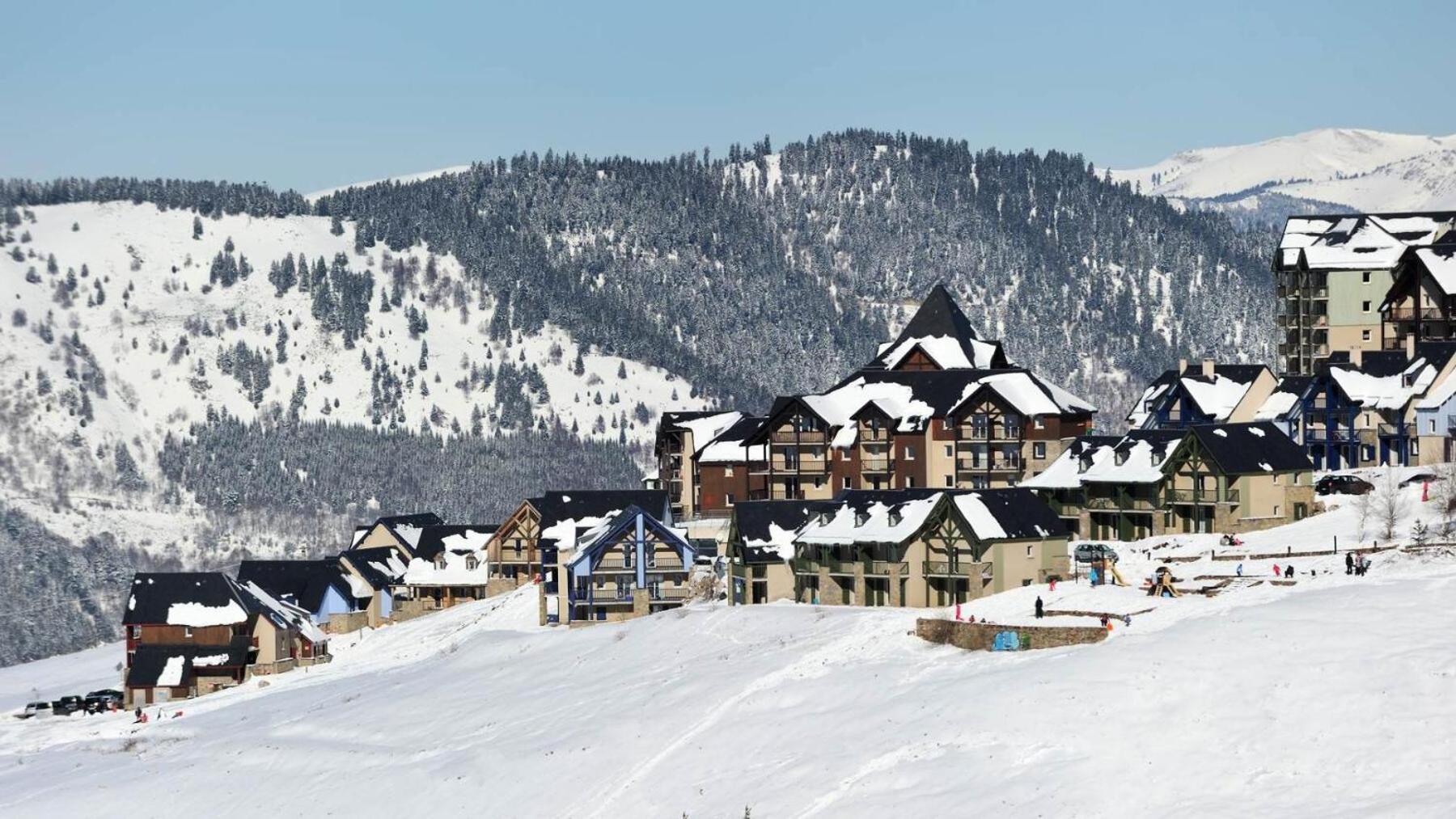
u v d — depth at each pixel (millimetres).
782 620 154250
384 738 145625
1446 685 104562
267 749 147125
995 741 110500
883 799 107000
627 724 132000
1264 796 97750
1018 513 157625
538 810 121812
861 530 161625
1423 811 91750
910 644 138250
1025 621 134000
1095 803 100438
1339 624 115562
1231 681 110250
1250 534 162125
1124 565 153375
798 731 122125
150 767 149625
